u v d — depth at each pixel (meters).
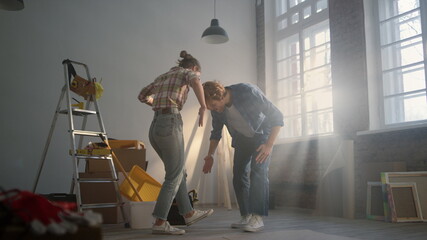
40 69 5.35
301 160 5.98
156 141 3.00
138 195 3.57
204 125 6.59
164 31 6.43
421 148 4.29
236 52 7.13
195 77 2.96
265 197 3.15
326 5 6.14
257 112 3.04
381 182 4.28
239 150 3.26
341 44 5.47
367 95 5.04
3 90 5.08
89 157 3.45
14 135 5.08
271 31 7.25
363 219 4.27
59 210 1.04
